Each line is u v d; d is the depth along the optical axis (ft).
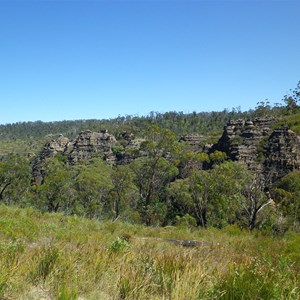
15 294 14.29
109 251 21.77
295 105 158.61
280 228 102.99
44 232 34.94
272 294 13.93
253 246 38.27
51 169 208.44
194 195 123.65
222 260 24.17
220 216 117.19
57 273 16.33
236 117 494.18
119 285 15.69
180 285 15.35
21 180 205.05
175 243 40.06
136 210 140.56
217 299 14.06
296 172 179.93
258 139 244.42
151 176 139.85
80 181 175.01
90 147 399.24
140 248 28.02
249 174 123.95
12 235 30.04
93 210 157.99
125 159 336.90
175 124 489.67
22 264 17.48
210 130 448.65
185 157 152.25
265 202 110.01
